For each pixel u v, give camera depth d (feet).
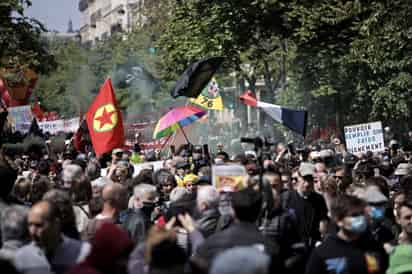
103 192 32.30
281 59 157.99
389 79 122.31
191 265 26.21
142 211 34.81
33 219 26.20
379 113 129.29
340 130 153.79
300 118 59.41
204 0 127.95
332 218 28.22
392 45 93.81
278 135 157.99
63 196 29.78
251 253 18.39
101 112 52.90
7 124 97.55
